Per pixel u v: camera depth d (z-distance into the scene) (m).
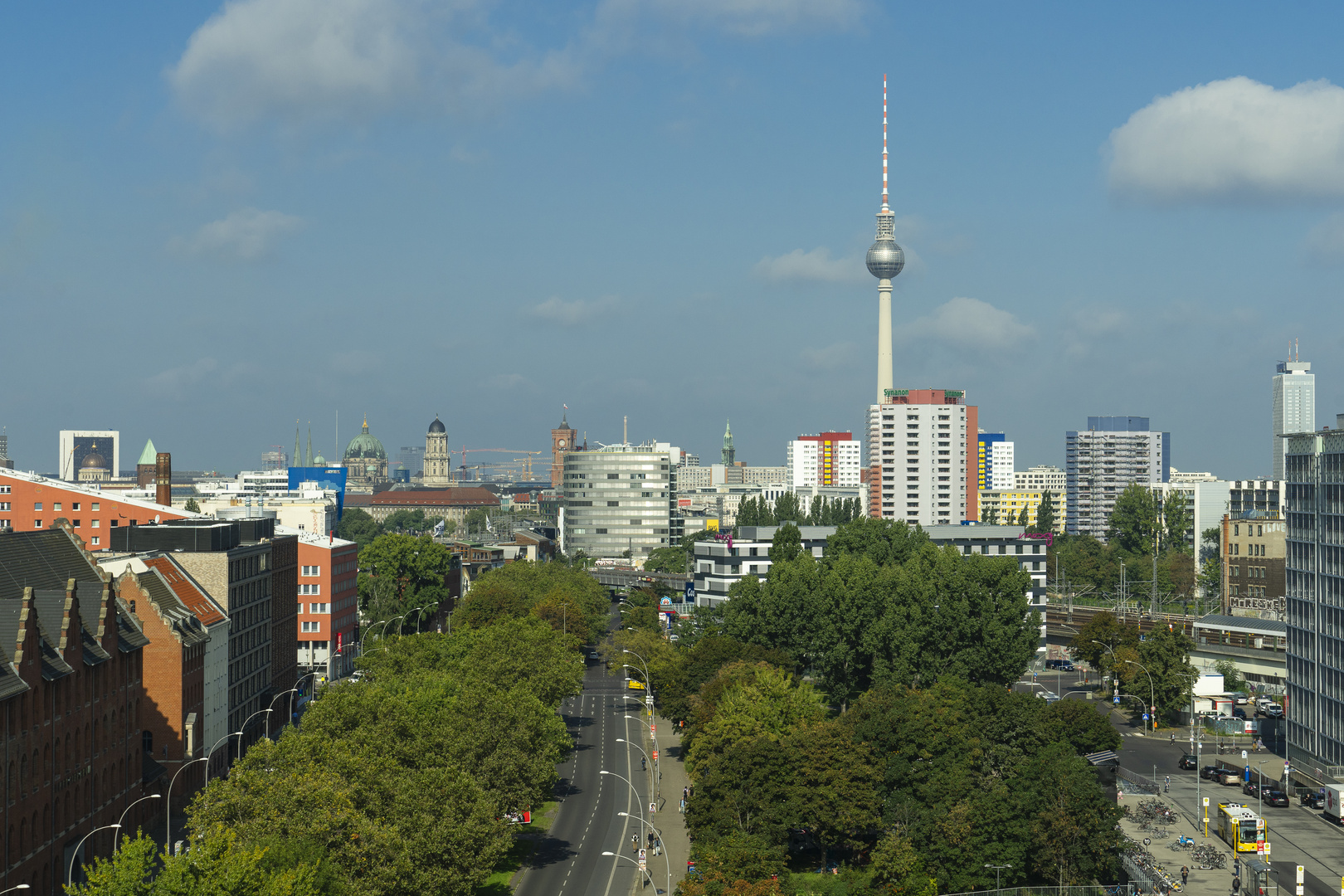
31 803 110.81
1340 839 141.50
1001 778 130.00
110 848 131.25
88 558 147.12
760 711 145.62
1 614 110.69
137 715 141.38
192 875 80.56
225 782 97.25
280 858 85.94
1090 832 117.44
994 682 196.88
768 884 104.38
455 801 104.75
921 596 198.38
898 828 120.69
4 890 104.56
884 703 144.12
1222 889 121.38
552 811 154.50
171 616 155.62
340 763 103.88
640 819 149.12
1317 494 168.12
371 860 93.12
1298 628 173.38
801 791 124.00
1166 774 174.88
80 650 123.69
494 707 134.50
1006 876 117.00
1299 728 172.75
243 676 185.62
